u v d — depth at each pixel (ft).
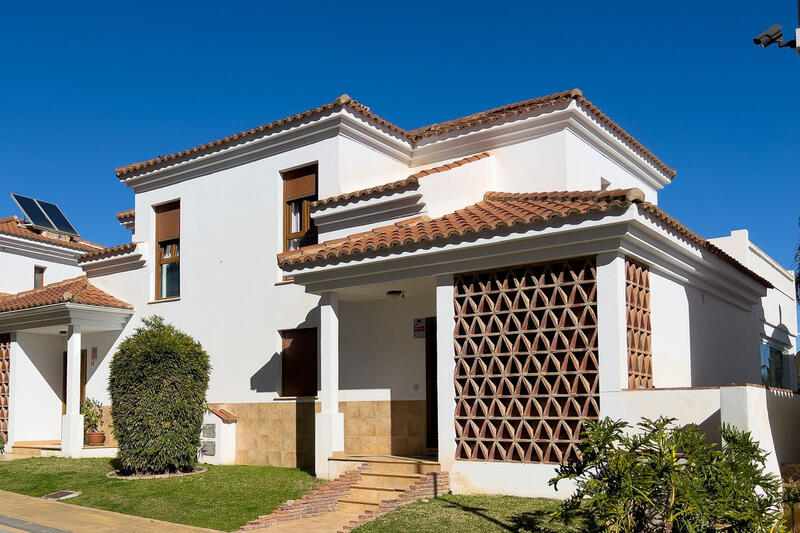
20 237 83.35
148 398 49.73
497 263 40.11
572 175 51.29
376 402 50.29
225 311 58.54
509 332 39.58
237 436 56.29
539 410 38.24
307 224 55.31
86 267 69.26
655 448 29.01
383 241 43.19
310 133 54.34
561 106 50.57
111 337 66.28
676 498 26.66
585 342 37.35
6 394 67.41
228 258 58.95
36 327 64.59
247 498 42.96
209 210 60.80
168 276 64.39
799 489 32.19
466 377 40.81
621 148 57.98
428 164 58.44
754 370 61.87
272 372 55.06
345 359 52.11
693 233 43.19
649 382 39.65
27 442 66.80
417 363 48.91
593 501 27.68
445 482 40.45
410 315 49.55
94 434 63.21
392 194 48.24
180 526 37.91
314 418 52.29
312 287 47.39
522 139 52.85
